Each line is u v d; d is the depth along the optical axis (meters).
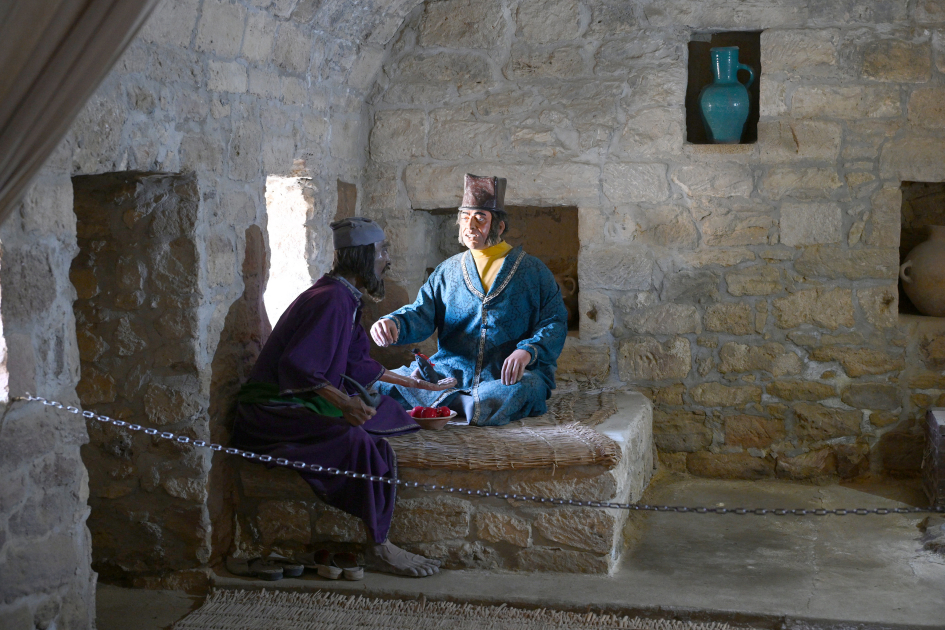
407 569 3.17
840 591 3.06
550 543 3.22
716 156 4.32
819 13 4.18
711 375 4.44
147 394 3.11
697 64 4.61
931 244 4.40
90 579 2.52
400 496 3.26
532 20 4.37
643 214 4.41
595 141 4.39
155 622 2.93
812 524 3.77
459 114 4.47
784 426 4.41
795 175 4.27
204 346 3.12
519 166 4.46
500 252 4.00
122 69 2.59
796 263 4.32
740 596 3.02
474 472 3.24
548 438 3.38
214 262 3.17
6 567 2.21
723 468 4.47
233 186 3.29
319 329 3.16
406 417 3.55
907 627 2.79
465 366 3.98
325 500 3.13
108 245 3.07
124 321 3.09
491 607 3.00
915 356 4.27
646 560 3.37
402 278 4.59
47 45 1.72
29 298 2.24
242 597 3.06
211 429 3.17
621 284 4.46
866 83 4.18
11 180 1.88
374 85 4.52
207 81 3.04
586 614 2.96
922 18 4.11
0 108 1.77
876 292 4.27
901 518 3.83
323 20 3.70
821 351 4.34
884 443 4.33
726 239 4.36
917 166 4.18
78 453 2.44
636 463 3.86
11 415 2.20
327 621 2.90
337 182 4.25
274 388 3.24
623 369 4.51
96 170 2.51
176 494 3.12
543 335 3.82
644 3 4.28
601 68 4.36
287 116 3.69
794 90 4.24
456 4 4.40
